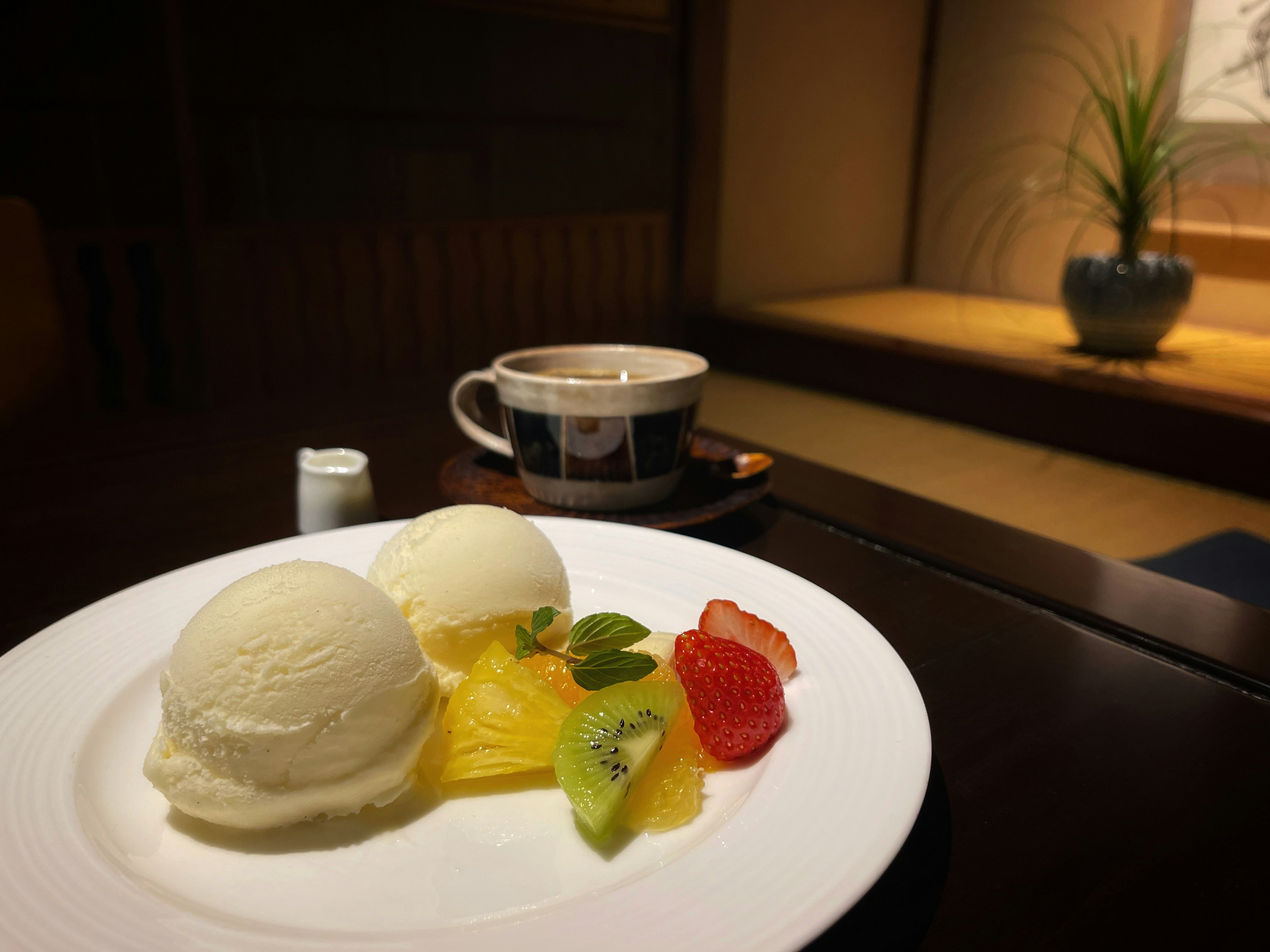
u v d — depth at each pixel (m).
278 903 0.43
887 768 0.46
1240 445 2.00
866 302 3.62
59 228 2.96
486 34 3.45
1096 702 0.59
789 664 0.58
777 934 0.37
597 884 0.44
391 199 3.48
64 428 1.59
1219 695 0.60
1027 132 3.49
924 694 0.60
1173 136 2.96
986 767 0.52
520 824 0.49
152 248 2.63
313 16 3.08
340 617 0.52
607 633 0.59
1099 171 2.71
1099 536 1.79
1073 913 0.42
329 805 0.50
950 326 3.02
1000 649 0.65
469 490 0.92
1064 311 2.75
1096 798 0.49
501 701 0.53
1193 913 0.42
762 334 3.16
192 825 0.49
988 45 3.58
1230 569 1.54
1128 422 2.21
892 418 2.68
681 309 3.53
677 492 0.93
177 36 2.38
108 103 2.82
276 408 1.29
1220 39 2.79
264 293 2.72
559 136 3.81
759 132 3.48
